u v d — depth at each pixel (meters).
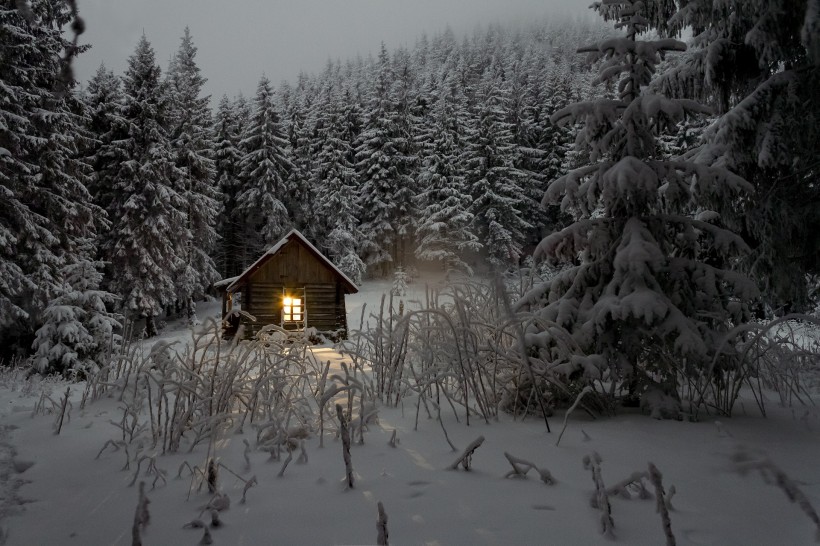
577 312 4.89
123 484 3.10
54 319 10.66
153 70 26.14
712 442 3.52
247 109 45.28
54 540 2.30
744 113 7.11
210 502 2.50
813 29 6.18
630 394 4.99
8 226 14.61
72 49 2.97
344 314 21.17
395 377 5.30
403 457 3.31
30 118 15.59
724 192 5.90
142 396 4.91
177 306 28.92
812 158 7.22
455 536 2.07
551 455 3.26
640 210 5.12
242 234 37.72
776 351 5.51
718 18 7.61
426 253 34.72
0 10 14.27
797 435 3.68
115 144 24.42
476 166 37.69
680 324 4.34
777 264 7.49
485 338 5.39
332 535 2.14
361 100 50.75
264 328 5.32
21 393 7.95
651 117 4.85
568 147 39.75
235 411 4.85
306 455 3.33
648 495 2.49
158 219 23.84
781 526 2.13
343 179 38.03
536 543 1.99
